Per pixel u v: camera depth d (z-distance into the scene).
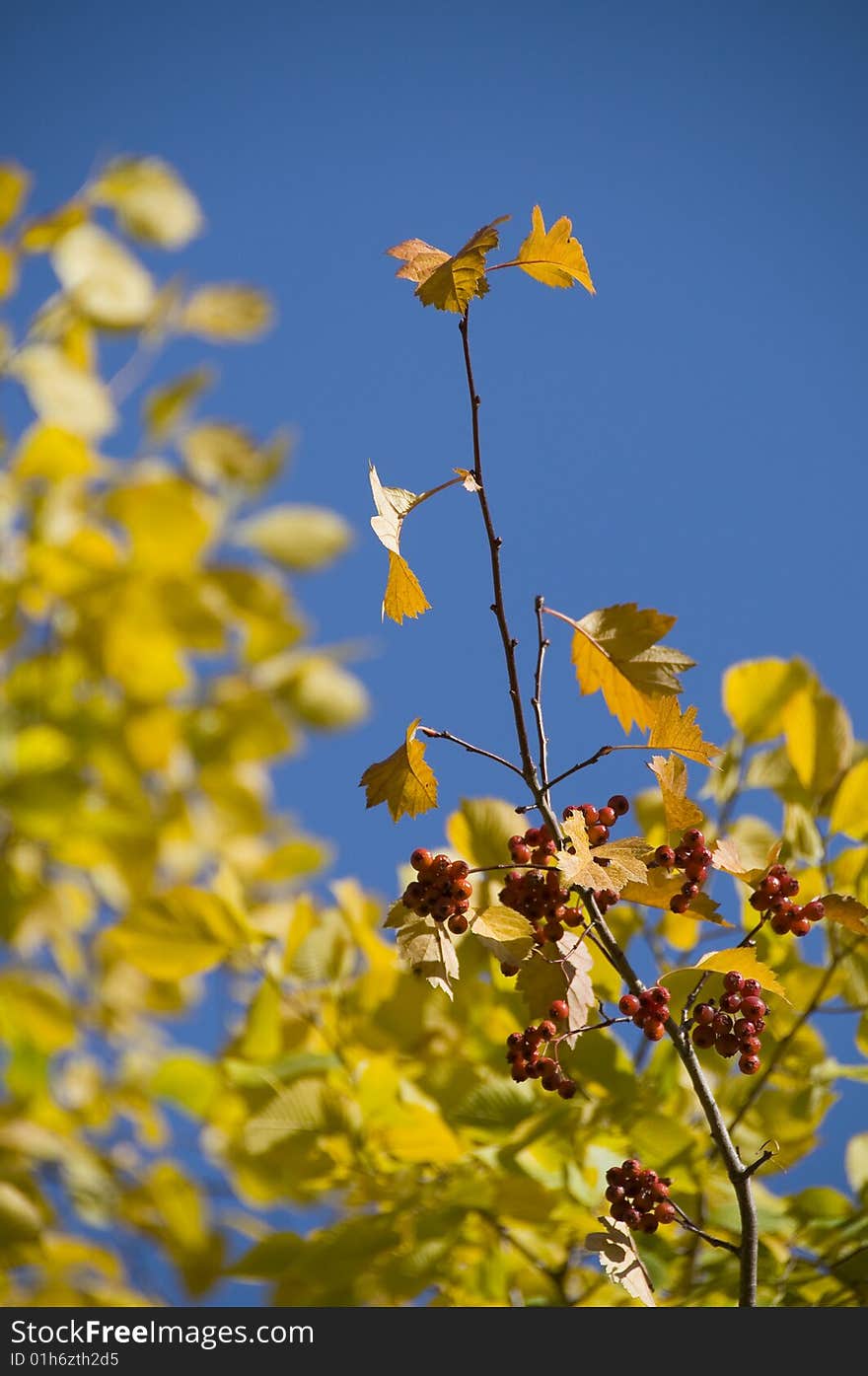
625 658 1.64
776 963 1.92
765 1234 1.87
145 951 1.94
